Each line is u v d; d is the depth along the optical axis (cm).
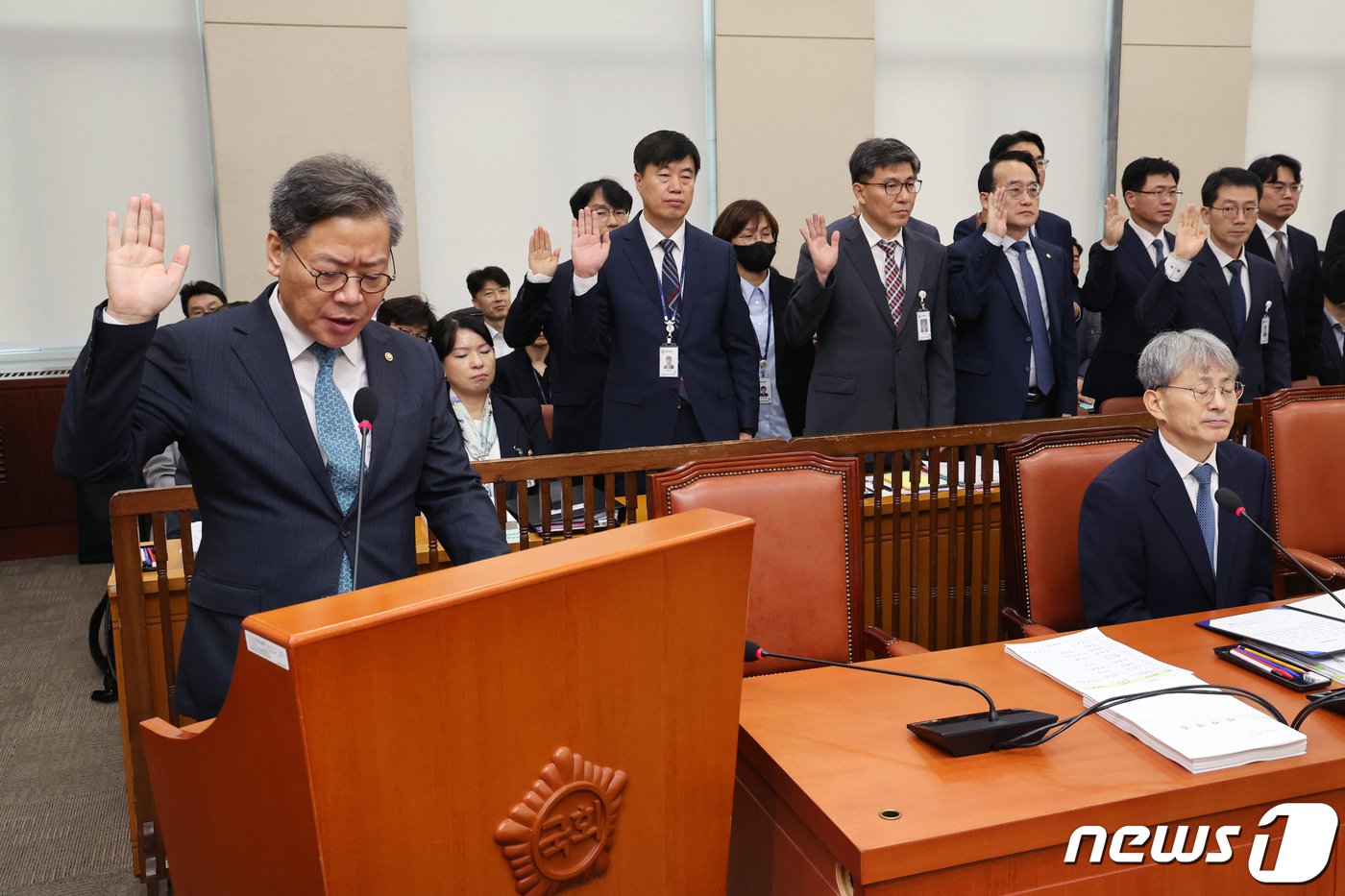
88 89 552
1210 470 232
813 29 641
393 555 160
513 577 97
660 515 215
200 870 110
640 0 628
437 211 612
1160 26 706
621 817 110
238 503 153
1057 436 257
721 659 118
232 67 551
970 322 368
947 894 133
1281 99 752
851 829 132
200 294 467
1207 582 229
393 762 91
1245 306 404
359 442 158
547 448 367
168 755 108
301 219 140
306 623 85
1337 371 477
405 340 170
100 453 134
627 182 641
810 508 225
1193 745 149
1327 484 301
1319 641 189
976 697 175
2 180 546
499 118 615
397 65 576
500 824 99
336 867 88
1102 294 408
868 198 346
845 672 190
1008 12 698
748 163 641
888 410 349
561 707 102
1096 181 731
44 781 302
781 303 398
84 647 413
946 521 312
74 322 566
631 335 329
